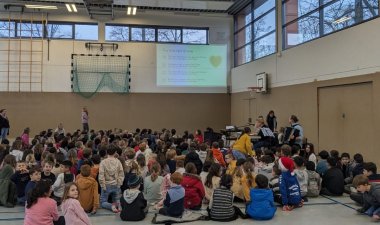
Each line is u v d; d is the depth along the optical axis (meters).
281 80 11.38
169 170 5.87
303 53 10.09
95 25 14.75
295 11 10.75
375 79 7.25
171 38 15.46
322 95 9.27
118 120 14.86
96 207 4.66
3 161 5.32
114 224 4.21
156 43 15.19
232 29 15.80
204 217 4.39
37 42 14.20
